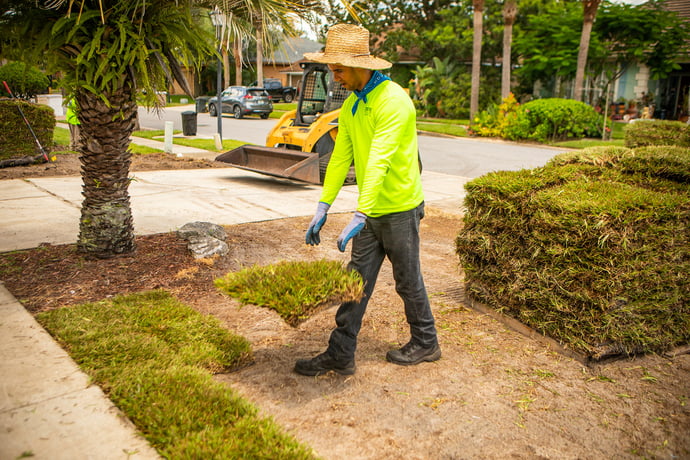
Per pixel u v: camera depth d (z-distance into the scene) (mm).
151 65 4195
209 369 2881
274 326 3574
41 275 4047
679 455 2350
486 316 3879
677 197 3283
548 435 2459
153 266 4402
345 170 2850
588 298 3072
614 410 2693
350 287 2508
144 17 3986
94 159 4246
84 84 3840
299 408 2586
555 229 3227
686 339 3430
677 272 3199
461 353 3279
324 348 3270
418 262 2891
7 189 7414
